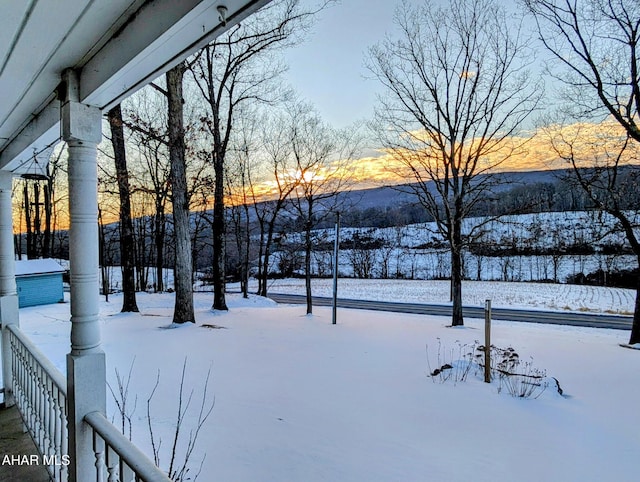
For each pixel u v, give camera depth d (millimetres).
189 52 1334
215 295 12961
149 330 8992
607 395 5539
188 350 7094
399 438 3988
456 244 11086
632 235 9125
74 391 1689
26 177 3512
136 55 1326
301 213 14555
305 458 3447
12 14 1233
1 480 2363
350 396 5117
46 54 1560
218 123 12945
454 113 11055
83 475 1691
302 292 22844
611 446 3992
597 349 8305
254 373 5883
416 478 3262
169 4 1180
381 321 11797
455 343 8547
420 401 5047
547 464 3605
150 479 1100
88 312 1750
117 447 1355
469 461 3596
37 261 14242
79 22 1335
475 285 25156
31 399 2688
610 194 9359
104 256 18094
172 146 9805
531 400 5207
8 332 3477
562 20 9156
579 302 17969
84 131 1714
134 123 13016
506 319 13234
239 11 1122
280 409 4523
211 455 3346
